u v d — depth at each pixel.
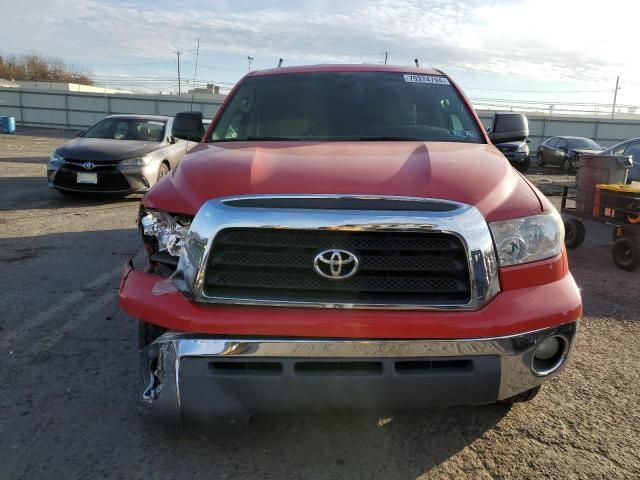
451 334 2.14
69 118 41.34
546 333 2.25
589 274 6.02
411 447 2.66
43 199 9.62
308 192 2.27
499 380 2.20
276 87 3.92
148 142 9.99
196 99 42.12
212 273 2.22
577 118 34.19
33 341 3.83
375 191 2.27
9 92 41.06
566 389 3.23
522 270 2.29
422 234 2.18
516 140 3.97
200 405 2.19
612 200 6.52
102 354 3.64
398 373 2.15
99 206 9.04
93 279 5.23
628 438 2.73
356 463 2.54
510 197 2.41
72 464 2.50
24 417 2.88
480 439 2.72
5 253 6.13
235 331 2.15
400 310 2.17
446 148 3.03
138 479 2.41
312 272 2.19
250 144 3.19
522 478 2.43
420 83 3.93
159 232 2.49
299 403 2.18
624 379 3.37
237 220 2.18
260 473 2.46
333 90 3.82
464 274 2.19
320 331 2.12
